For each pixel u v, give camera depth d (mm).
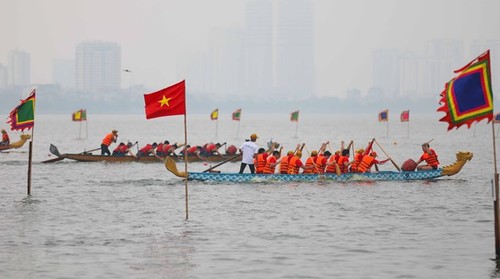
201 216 85625
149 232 75500
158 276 58375
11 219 83438
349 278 57969
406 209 90562
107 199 100062
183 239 72000
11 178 127562
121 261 63000
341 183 114750
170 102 79062
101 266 61344
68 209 90938
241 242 70562
